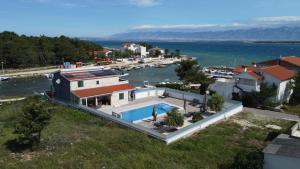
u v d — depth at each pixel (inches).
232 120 1622.8
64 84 1915.6
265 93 1910.7
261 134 1371.8
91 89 1915.6
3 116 1642.5
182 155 1088.2
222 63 6141.7
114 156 1040.2
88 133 1295.5
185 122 1572.3
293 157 927.7
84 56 6058.1
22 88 3420.3
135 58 6958.7
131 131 1355.8
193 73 2561.5
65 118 1593.3
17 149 1114.7
